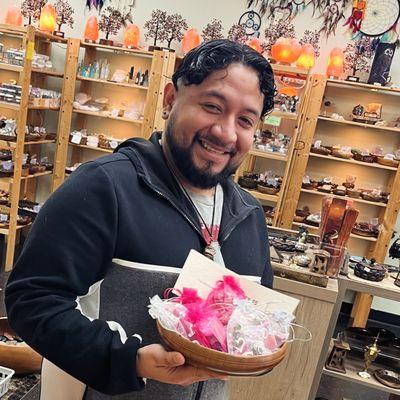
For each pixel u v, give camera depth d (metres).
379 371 2.34
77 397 0.90
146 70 4.38
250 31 4.33
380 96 4.21
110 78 4.63
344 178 4.41
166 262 0.83
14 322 0.74
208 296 0.79
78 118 4.72
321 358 2.26
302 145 3.98
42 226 0.76
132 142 0.92
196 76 0.78
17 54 3.51
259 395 2.24
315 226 4.12
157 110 4.04
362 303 4.00
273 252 2.34
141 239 0.81
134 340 0.72
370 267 2.36
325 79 3.85
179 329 0.71
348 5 4.13
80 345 0.70
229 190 1.02
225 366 0.67
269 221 4.06
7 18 4.32
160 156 0.89
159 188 0.85
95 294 0.83
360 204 4.39
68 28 4.67
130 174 0.84
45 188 4.89
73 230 0.75
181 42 4.47
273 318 0.78
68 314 0.72
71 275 0.75
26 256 0.75
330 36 4.21
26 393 1.41
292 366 2.19
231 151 0.84
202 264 0.81
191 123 0.81
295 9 4.23
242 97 0.79
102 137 4.42
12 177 3.70
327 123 4.37
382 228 3.97
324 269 2.14
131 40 4.26
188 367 0.69
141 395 0.88
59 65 4.71
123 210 0.80
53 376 0.92
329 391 2.86
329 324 2.24
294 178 4.05
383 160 4.01
